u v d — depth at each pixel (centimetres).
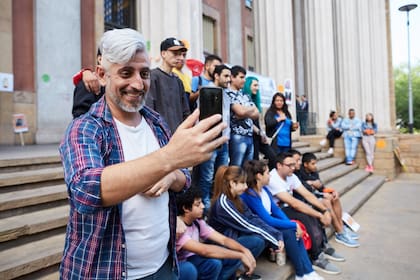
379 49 1953
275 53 980
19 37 672
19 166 356
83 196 94
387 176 1001
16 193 310
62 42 720
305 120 1251
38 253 244
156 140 141
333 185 753
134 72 116
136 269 130
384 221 579
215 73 371
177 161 89
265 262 358
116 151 120
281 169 402
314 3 1338
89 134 112
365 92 1770
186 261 258
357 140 1015
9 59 652
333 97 1353
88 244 112
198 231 285
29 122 679
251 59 1466
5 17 649
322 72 1330
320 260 378
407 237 494
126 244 124
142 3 616
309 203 437
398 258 414
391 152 1000
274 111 515
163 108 298
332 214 457
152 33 593
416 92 3400
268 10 986
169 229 146
